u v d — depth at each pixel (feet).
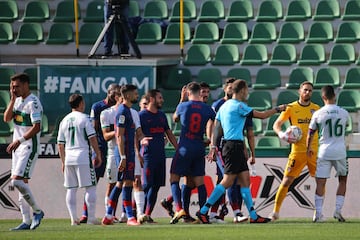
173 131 196.34
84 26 231.30
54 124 200.75
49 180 159.94
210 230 116.98
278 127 140.05
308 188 156.15
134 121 133.80
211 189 156.76
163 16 237.04
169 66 214.28
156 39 227.20
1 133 200.95
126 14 208.64
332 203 156.35
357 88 209.36
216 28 228.22
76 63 200.95
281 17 231.30
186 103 134.10
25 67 215.72
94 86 200.95
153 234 111.24
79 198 158.61
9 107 124.88
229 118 128.16
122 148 130.72
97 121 149.48
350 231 115.65
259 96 205.16
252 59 219.20
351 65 217.15
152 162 137.80
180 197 133.28
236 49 220.23
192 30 233.96
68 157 132.46
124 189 132.87
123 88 131.75
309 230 116.98
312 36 225.76
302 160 139.54
